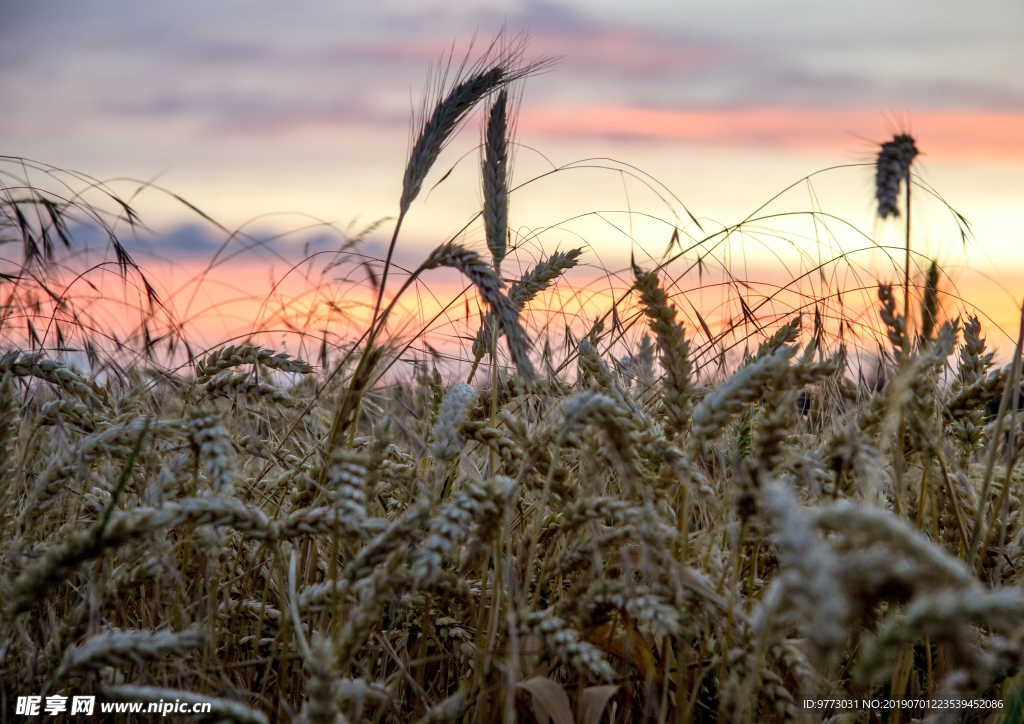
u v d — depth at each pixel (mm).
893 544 1027
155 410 2844
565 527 1654
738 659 1532
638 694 2039
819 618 903
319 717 1274
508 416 1852
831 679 1730
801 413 2537
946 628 919
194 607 1951
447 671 2137
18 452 2148
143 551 1726
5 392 1674
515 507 2293
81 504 2072
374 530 1476
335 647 1456
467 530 1499
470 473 2133
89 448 1703
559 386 2502
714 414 1555
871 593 1000
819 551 932
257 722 1307
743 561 1955
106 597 1685
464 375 3508
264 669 2090
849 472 1617
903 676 1749
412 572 1455
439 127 2121
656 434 1761
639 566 1757
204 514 1454
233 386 2174
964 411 2072
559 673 2080
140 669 1776
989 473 1872
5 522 1772
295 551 1616
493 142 2379
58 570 1399
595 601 1590
